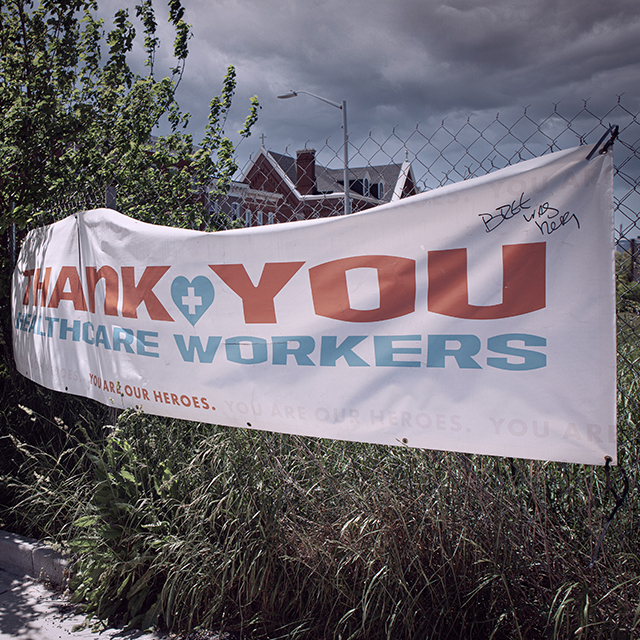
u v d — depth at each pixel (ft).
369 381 8.23
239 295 9.37
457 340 7.59
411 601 7.70
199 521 9.19
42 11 15.01
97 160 14.96
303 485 9.60
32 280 14.14
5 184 14.89
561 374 7.00
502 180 7.31
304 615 8.36
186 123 17.12
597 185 6.83
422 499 8.47
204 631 8.84
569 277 6.97
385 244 8.07
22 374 14.82
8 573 11.25
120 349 11.14
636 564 7.65
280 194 12.09
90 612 9.62
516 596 7.75
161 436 10.99
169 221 14.73
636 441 8.88
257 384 9.23
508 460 8.38
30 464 12.76
